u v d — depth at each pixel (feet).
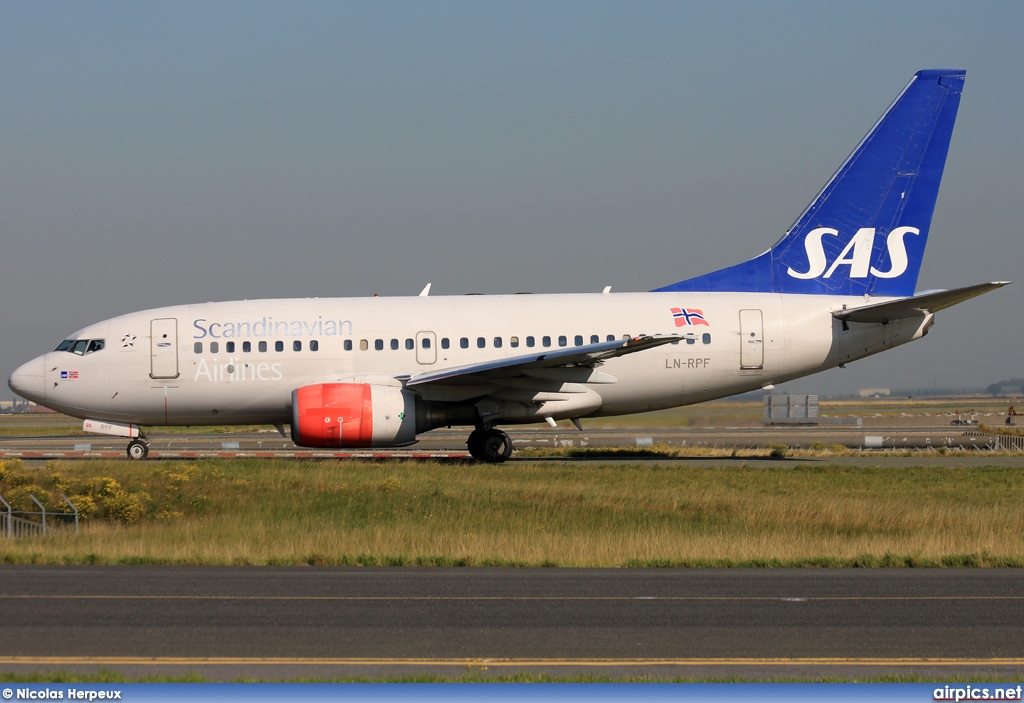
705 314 447.01
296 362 438.40
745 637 153.17
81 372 439.63
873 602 176.96
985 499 327.67
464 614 166.91
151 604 173.88
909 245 465.06
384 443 419.33
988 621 163.43
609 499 314.76
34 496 296.51
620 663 139.33
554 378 429.38
